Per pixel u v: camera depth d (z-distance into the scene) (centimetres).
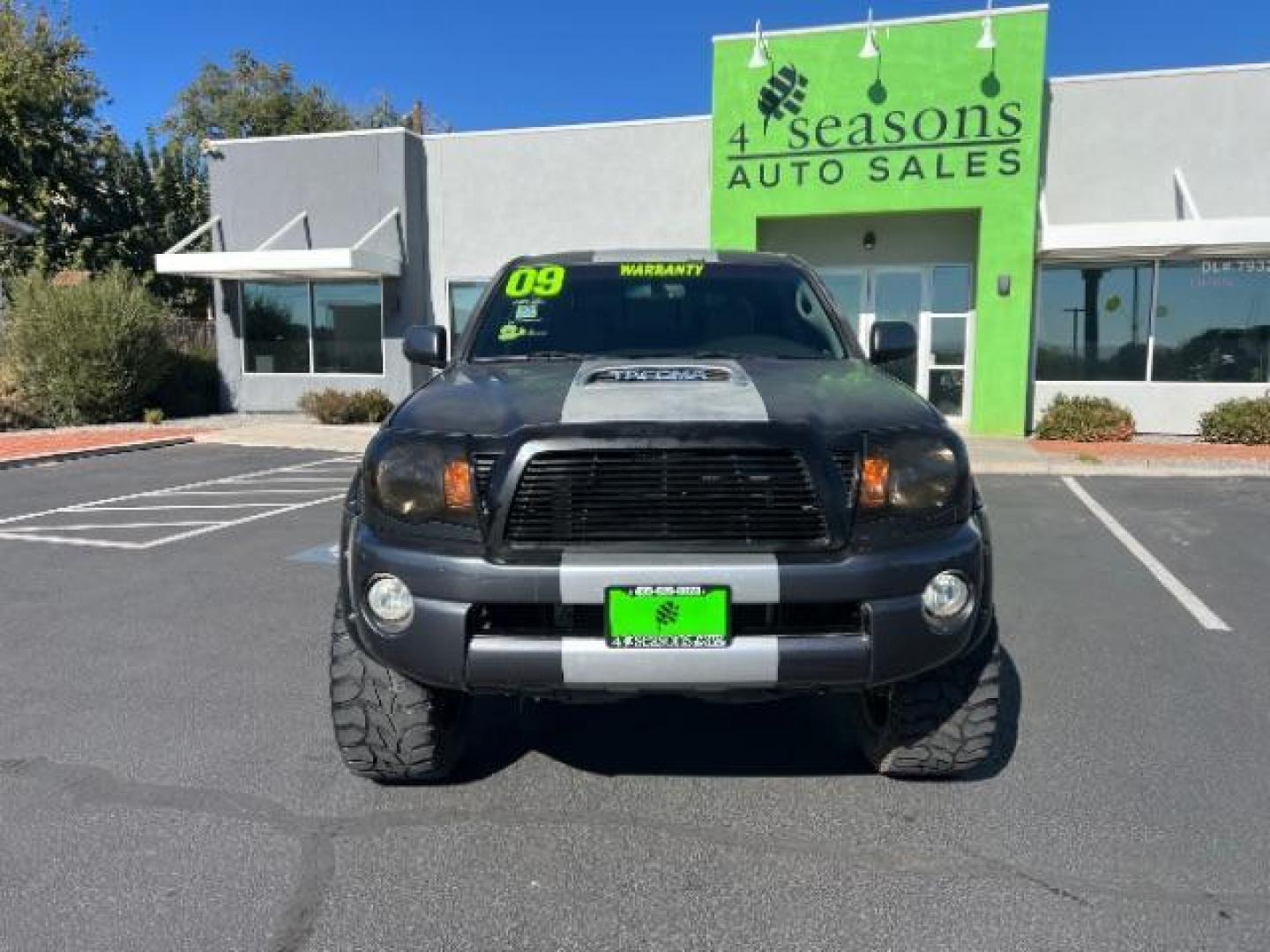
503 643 278
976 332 1423
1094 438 1353
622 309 427
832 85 1405
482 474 286
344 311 1794
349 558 306
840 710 414
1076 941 252
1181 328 1427
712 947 252
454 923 262
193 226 2773
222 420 1759
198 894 275
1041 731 389
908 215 1528
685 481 279
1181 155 1388
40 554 722
